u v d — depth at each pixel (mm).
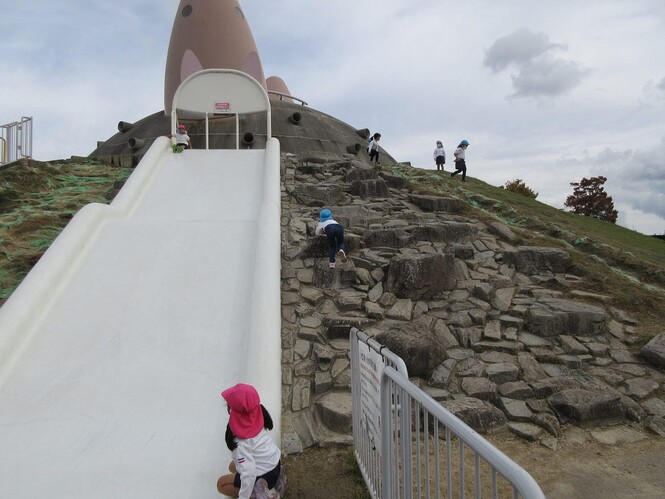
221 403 4262
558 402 4523
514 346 5539
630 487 3566
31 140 13922
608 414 4480
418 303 6383
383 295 6449
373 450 3271
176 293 5668
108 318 5238
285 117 20203
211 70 12789
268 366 4410
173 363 4723
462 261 7551
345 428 4316
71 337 4961
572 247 8984
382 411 2971
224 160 10680
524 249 7863
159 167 10234
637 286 7355
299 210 9359
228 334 5109
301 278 6832
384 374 2941
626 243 11273
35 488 3285
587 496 3459
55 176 12102
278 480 2961
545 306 6262
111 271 5949
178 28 20469
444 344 5562
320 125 20891
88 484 3334
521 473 1621
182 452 3678
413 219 9234
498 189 14234
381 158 22141
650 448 4098
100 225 6812
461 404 4457
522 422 4422
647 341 5801
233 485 3059
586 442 4184
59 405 4184
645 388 4895
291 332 5691
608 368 5301
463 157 13984
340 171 12000
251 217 8375
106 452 3656
